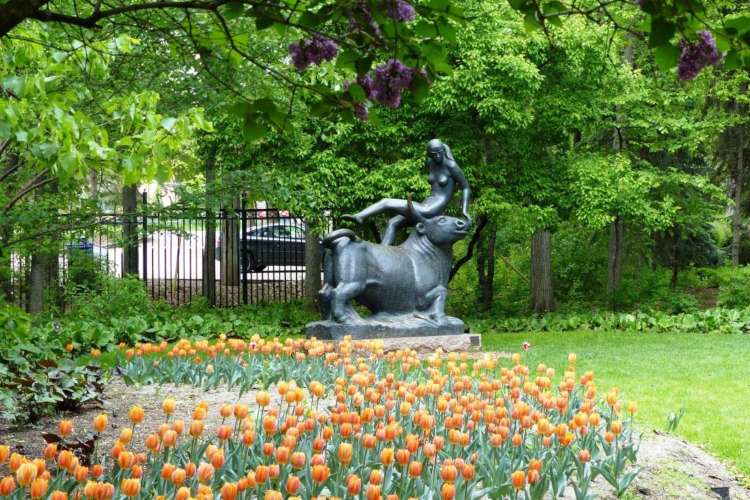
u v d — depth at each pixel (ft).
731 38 9.87
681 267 82.84
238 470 15.84
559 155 59.26
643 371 38.52
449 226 44.65
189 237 51.65
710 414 29.17
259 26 11.30
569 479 18.70
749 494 20.77
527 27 10.94
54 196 42.63
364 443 15.67
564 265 77.82
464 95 49.73
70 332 40.88
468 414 20.72
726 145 79.00
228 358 31.09
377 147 53.47
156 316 53.62
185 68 33.99
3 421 23.58
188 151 71.00
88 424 23.66
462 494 15.25
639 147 70.38
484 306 71.20
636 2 10.19
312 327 42.96
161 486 14.60
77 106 26.43
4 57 15.78
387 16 11.13
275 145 51.34
